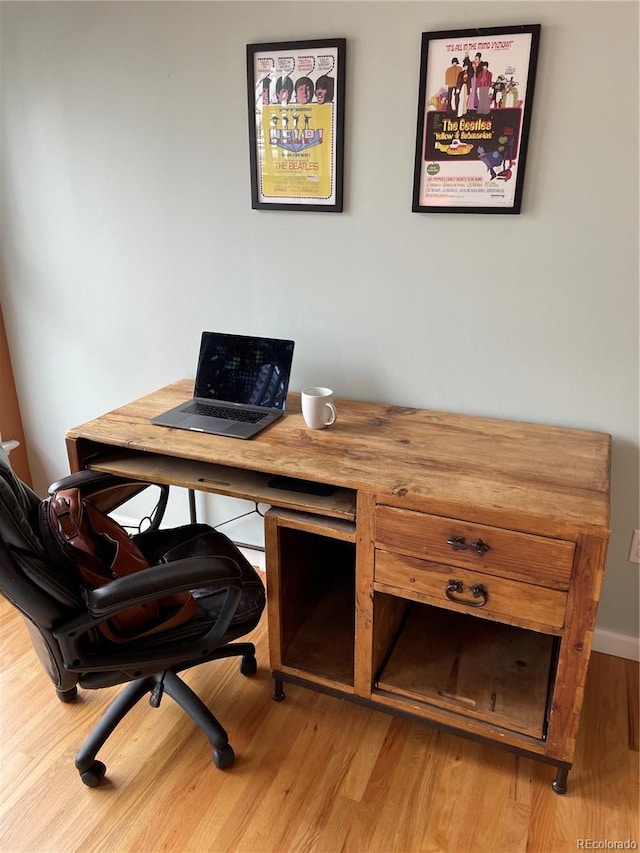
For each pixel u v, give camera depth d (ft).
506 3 5.01
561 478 4.78
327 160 5.95
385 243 6.04
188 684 6.09
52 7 6.50
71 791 5.03
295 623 5.96
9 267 7.95
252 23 5.83
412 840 4.64
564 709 4.64
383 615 5.34
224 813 4.85
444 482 4.71
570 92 5.04
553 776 5.14
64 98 6.83
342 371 6.68
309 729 5.59
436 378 6.28
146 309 7.38
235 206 6.51
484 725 5.00
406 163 5.71
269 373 6.20
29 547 4.08
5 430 8.55
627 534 5.99
